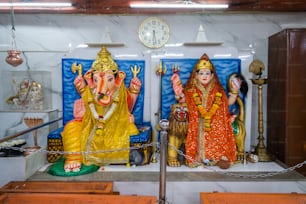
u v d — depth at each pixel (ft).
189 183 11.37
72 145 12.54
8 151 11.69
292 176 11.83
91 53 14.39
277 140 14.47
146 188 11.37
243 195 9.96
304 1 14.21
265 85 15.90
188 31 15.85
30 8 14.73
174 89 13.39
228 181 11.40
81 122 13.19
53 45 15.93
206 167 12.79
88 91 13.07
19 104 15.06
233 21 15.88
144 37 15.80
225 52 14.37
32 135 14.33
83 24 15.90
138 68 14.62
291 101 13.43
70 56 14.32
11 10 14.03
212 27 15.89
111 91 12.91
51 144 13.29
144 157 12.95
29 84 15.12
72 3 14.44
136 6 14.03
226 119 13.07
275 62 14.71
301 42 13.28
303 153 13.46
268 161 13.91
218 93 13.08
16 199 9.52
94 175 11.85
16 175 11.44
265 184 11.42
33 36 15.88
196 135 12.90
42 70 15.98
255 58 15.99
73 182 11.00
